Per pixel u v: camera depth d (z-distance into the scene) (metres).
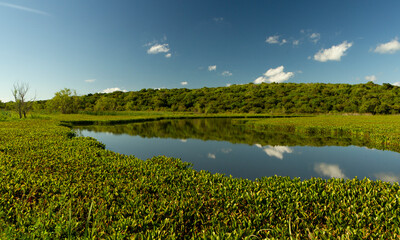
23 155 8.90
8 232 3.31
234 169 10.38
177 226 4.18
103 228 3.87
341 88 89.31
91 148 10.98
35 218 3.93
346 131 21.94
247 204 5.09
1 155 8.65
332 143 16.56
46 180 5.92
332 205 4.80
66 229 3.61
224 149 14.74
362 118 41.31
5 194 4.94
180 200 5.04
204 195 5.49
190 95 101.19
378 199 5.08
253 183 6.34
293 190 5.66
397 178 9.10
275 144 16.38
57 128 19.31
